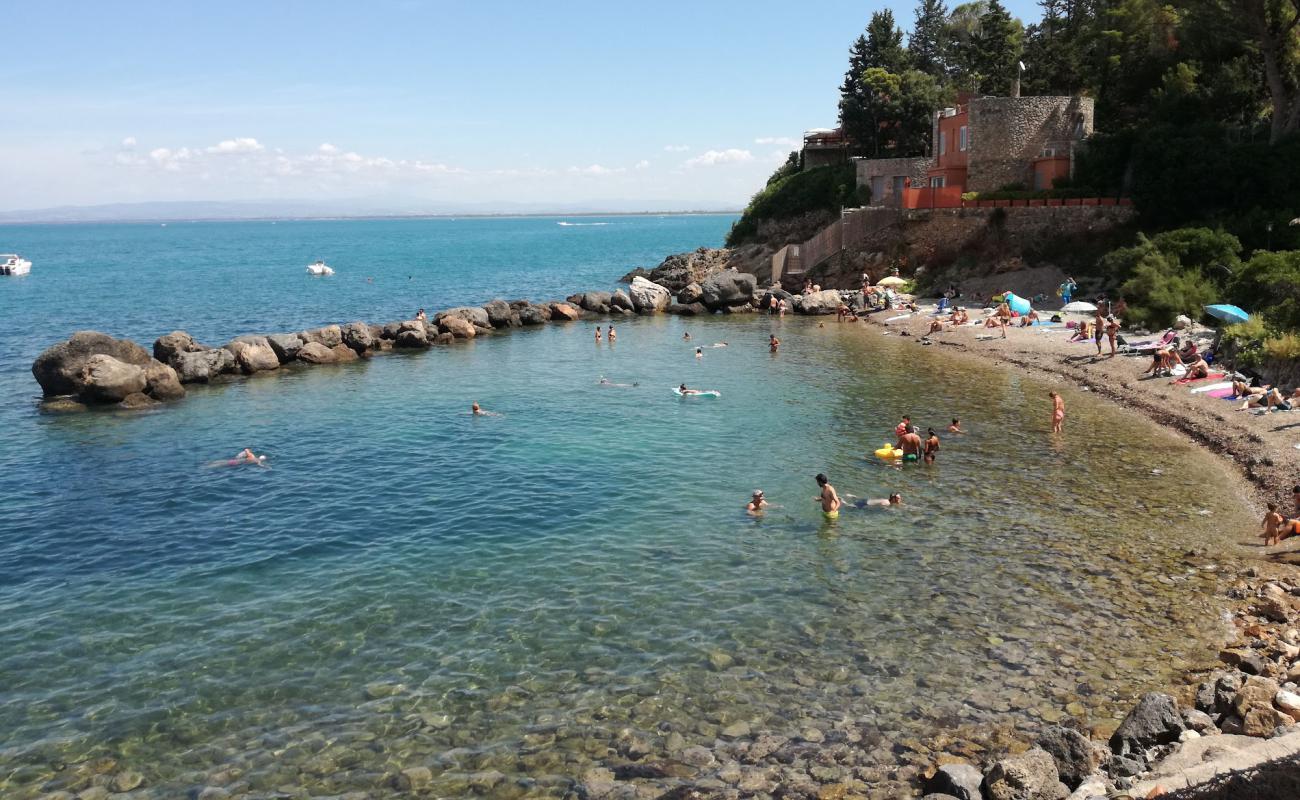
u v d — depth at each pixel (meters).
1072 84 85.94
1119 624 18.03
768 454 31.12
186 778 13.79
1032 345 48.56
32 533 24.50
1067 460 29.53
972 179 75.38
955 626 18.22
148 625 18.89
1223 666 16.19
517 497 26.92
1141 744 13.60
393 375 47.59
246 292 97.62
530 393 42.06
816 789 13.27
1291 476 25.67
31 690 16.34
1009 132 73.81
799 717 15.14
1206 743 13.16
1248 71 65.56
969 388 41.03
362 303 85.25
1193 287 47.41
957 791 12.69
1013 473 28.34
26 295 95.81
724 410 37.78
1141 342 44.50
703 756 14.13
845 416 36.31
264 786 13.59
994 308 60.81
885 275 74.69
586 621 18.75
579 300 73.56
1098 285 59.62
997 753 13.98
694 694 15.91
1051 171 71.75
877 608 19.12
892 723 14.91
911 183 83.44
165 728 15.11
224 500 27.11
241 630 18.56
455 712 15.45
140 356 44.06
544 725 15.03
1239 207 55.75
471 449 32.28
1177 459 29.17
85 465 30.95
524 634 18.20
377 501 26.78
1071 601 19.16
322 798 13.29
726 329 63.06
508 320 66.06
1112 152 65.81
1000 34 95.50
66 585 21.03
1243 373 36.50
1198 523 23.47
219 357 47.28
